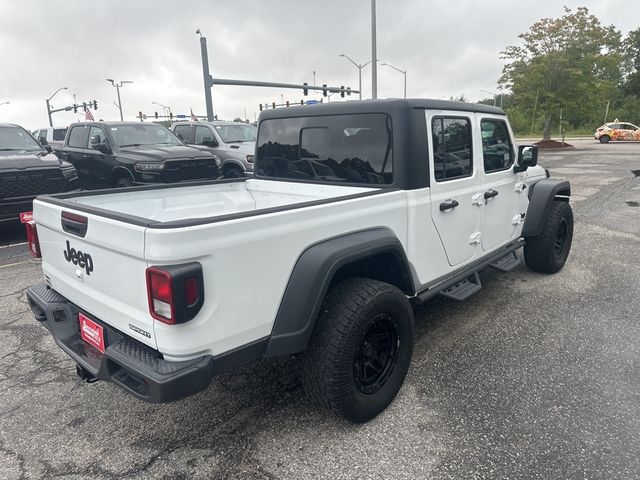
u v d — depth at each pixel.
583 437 2.66
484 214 4.04
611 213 8.98
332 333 2.53
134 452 2.63
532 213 4.92
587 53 29.03
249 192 4.27
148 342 2.18
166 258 1.97
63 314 2.95
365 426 2.80
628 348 3.70
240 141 11.99
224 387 3.25
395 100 3.14
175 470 2.48
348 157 3.45
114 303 2.37
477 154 3.85
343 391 2.58
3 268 6.14
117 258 2.24
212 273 2.10
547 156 23.14
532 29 29.22
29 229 3.19
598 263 5.86
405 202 3.11
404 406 2.98
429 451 2.58
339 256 2.52
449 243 3.58
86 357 2.62
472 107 3.76
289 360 3.55
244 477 2.42
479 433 2.71
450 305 4.62
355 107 3.34
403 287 3.19
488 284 5.18
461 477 2.38
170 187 3.81
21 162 7.43
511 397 3.06
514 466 2.45
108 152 9.54
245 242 2.20
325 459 2.54
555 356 3.59
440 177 3.42
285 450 2.61
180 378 2.06
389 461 2.51
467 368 3.43
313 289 2.42
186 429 2.81
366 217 2.81
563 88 29.31
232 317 2.21
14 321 4.41
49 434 2.79
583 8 28.16
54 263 2.95
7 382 3.38
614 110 56.38
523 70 30.12
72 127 10.85
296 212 2.42
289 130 3.88
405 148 3.12
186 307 2.00
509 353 3.65
